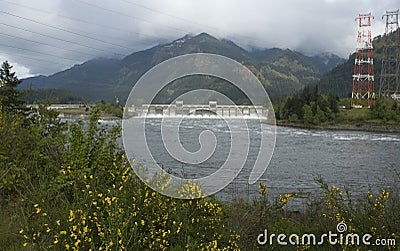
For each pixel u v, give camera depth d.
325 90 161.38
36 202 5.66
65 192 5.91
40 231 4.76
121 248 4.19
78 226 4.38
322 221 6.52
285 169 23.67
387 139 57.06
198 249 4.68
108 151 6.56
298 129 69.44
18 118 7.93
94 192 5.06
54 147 7.35
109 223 4.41
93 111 7.16
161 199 4.93
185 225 4.97
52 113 8.60
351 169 25.72
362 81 101.50
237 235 5.31
